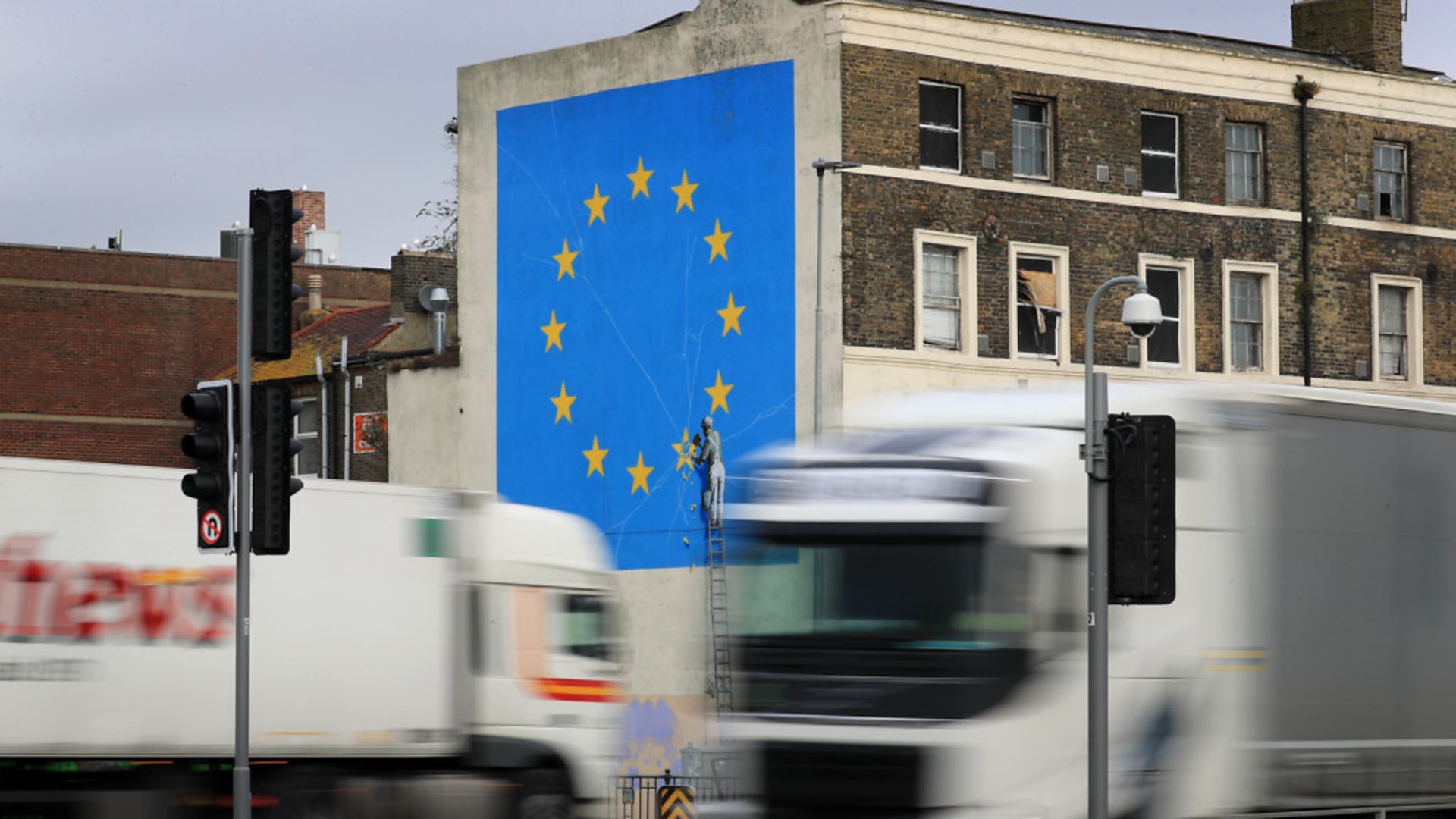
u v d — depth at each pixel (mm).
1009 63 42812
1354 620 20109
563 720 26203
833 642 18438
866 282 40969
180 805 22984
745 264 42594
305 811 23812
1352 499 20312
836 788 18141
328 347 54688
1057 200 43375
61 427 62844
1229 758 18844
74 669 22031
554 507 46219
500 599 25672
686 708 43000
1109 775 17906
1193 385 19234
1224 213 45625
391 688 24500
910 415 19391
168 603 22812
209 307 65688
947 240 41969
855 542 18531
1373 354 47625
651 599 43938
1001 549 17953
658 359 44188
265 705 23422
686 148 43781
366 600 24344
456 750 25078
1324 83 47000
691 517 43375
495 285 47625
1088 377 17547
